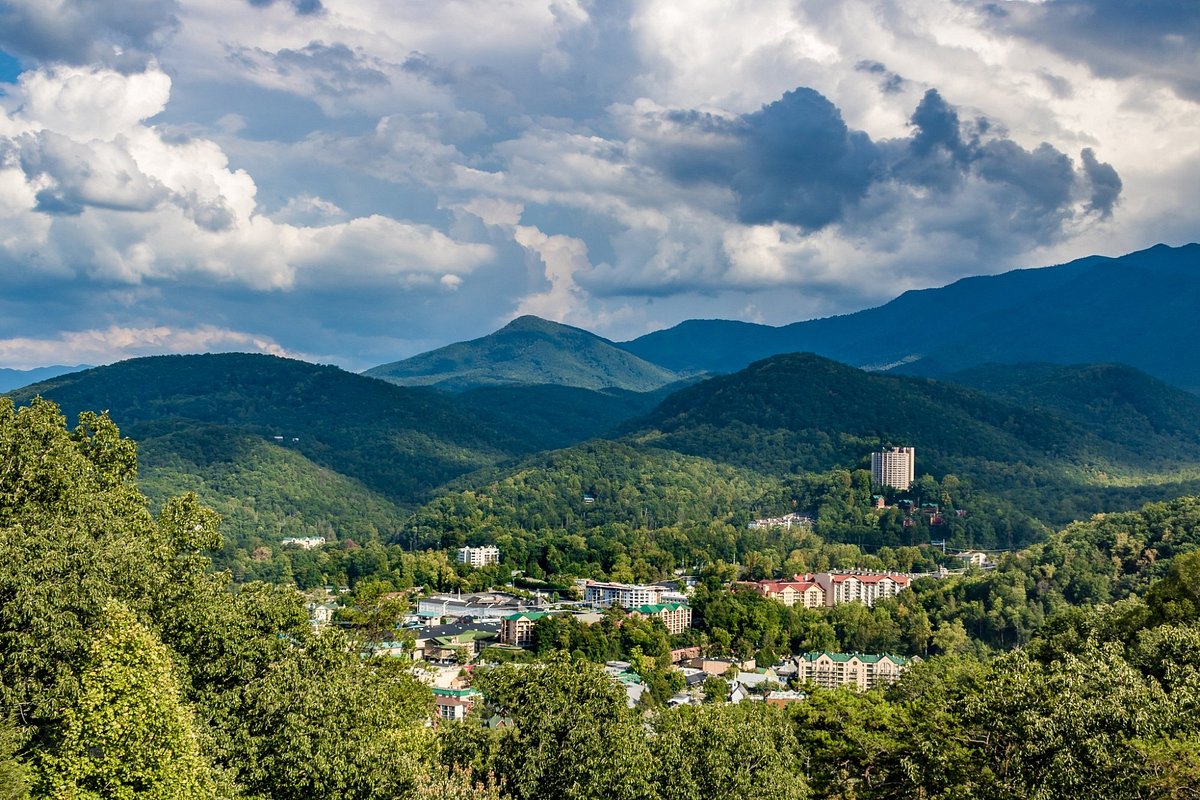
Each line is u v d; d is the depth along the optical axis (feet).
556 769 301.84
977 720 297.33
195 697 262.67
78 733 224.94
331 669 282.56
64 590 239.09
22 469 287.07
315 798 257.55
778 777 339.16
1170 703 281.74
